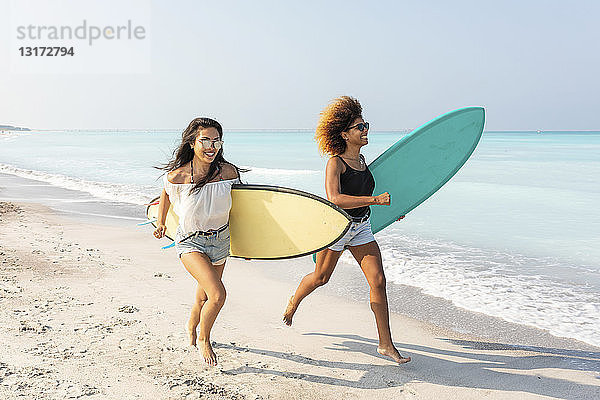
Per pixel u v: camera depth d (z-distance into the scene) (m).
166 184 3.90
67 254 7.48
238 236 4.24
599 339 4.75
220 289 3.72
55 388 3.53
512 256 7.84
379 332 4.20
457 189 16.00
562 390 3.74
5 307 5.10
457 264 7.38
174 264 7.08
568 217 11.16
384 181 5.04
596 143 60.88
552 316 5.35
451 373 4.01
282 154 37.06
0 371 3.74
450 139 5.24
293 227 4.13
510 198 14.06
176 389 3.60
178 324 4.82
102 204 12.78
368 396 3.62
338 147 4.19
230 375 3.86
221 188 3.86
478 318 5.29
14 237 8.52
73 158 31.64
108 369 3.85
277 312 5.34
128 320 4.89
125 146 51.00
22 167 24.67
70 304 5.29
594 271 7.01
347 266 7.20
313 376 3.90
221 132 3.90
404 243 8.74
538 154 36.22
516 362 4.25
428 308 5.58
